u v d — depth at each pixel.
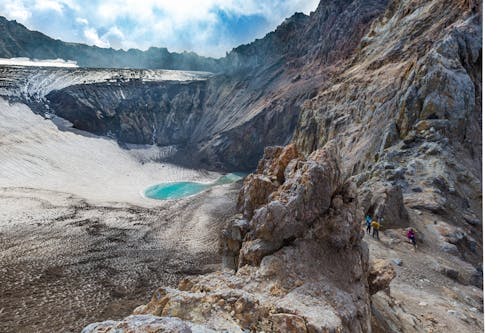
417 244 22.81
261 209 10.13
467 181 32.47
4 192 58.12
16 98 106.50
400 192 26.31
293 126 99.75
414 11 67.06
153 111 133.75
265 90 127.69
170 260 38.38
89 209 56.03
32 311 25.84
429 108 38.75
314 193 9.70
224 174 100.75
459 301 16.03
